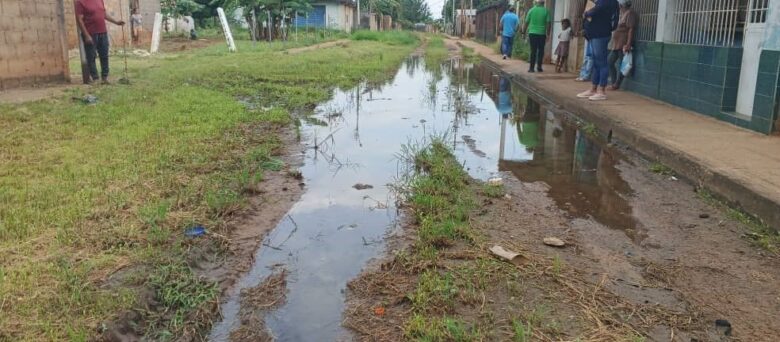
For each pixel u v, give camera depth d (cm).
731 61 788
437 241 416
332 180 577
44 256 361
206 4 3550
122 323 300
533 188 567
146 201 464
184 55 2044
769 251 417
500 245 417
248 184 534
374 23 6050
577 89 1174
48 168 536
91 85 1120
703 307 338
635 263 396
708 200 525
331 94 1191
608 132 813
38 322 290
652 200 532
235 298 344
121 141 649
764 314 332
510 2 2884
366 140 762
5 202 445
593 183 586
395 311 328
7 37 1035
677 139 681
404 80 1527
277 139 721
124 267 355
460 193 532
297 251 410
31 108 817
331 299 343
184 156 600
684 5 926
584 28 1016
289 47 2562
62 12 1149
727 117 790
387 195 533
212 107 892
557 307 332
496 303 335
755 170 541
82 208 437
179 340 299
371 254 407
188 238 404
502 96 1232
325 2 4609
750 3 764
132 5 2703
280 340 302
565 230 454
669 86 958
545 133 840
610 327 313
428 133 817
